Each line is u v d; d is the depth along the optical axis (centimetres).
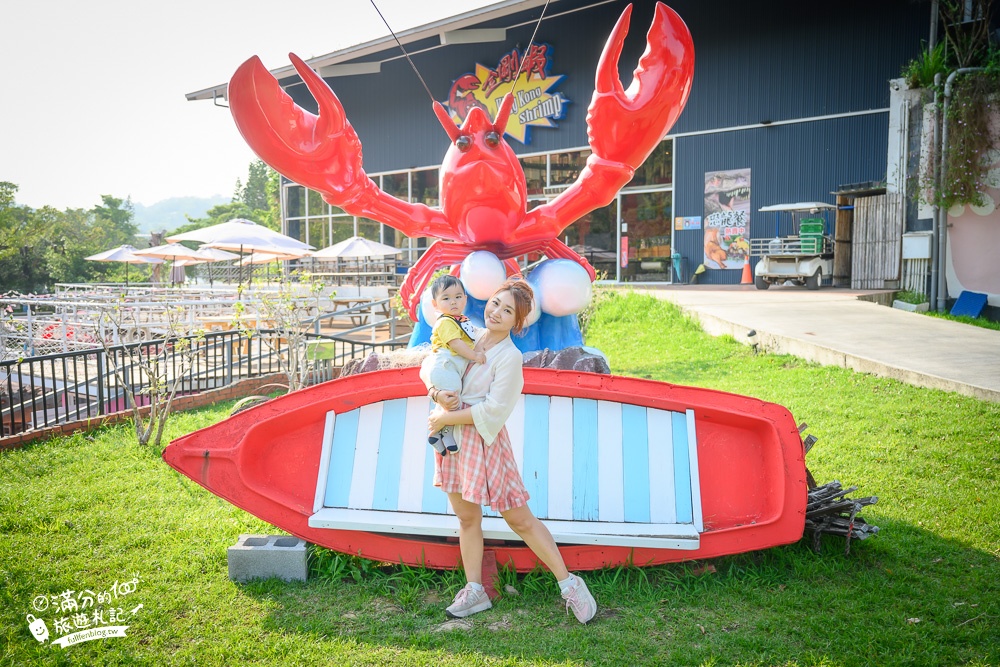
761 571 391
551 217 539
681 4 1875
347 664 312
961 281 1392
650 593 368
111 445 697
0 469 613
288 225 2827
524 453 398
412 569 396
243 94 456
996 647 316
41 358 750
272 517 398
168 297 1531
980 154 1332
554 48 2047
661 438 397
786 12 1741
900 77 1599
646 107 497
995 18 1462
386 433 410
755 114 1800
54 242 4991
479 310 546
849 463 565
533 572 387
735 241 1853
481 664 311
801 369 862
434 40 2219
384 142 2434
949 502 482
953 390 707
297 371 870
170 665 315
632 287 1753
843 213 1636
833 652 315
